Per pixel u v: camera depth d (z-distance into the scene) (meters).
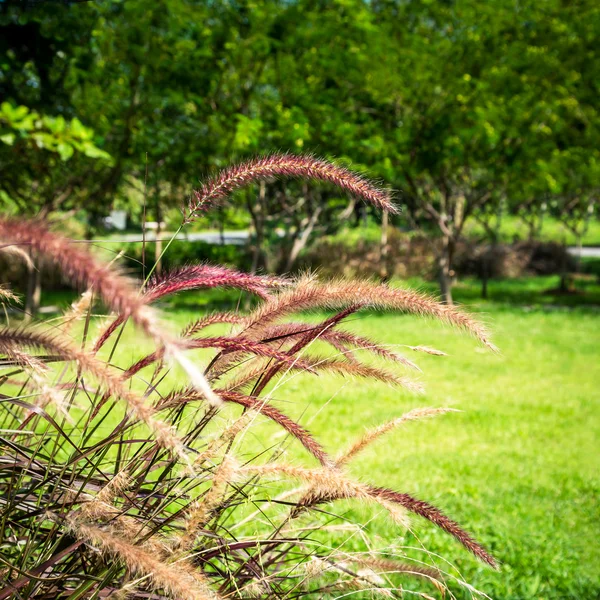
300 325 1.76
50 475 1.64
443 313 1.58
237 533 2.39
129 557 1.27
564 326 17.72
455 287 28.80
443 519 1.66
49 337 1.14
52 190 14.80
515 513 5.54
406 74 18.98
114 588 1.54
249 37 17.33
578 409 9.45
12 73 9.87
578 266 34.12
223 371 1.68
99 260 0.87
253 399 1.59
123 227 22.33
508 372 11.89
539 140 21.11
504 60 19.95
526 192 25.50
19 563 1.51
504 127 19.52
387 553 1.93
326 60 17.97
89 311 1.52
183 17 14.98
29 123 8.13
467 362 12.55
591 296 26.34
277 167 1.60
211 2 17.44
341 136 17.88
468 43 19.47
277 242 27.83
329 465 1.61
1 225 0.88
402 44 19.69
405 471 6.40
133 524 1.49
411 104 19.31
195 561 1.71
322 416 7.98
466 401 9.58
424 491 5.82
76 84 13.69
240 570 1.81
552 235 43.72
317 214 22.41
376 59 18.23
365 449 1.81
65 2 9.37
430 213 21.62
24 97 10.58
